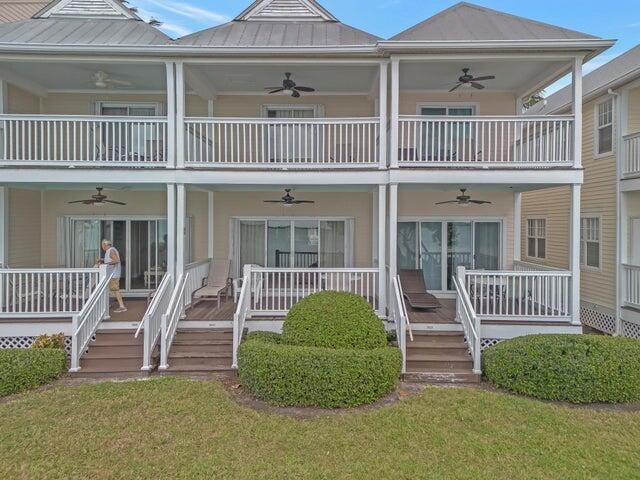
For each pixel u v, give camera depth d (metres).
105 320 9.04
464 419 6.07
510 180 9.07
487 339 8.86
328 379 6.42
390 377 6.82
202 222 12.00
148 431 5.65
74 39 9.60
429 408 6.43
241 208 12.05
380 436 5.56
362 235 12.06
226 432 5.64
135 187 10.30
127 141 9.55
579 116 8.94
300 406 6.48
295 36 10.12
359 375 6.49
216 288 10.80
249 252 12.12
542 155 9.62
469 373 7.73
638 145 10.68
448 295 11.86
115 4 11.23
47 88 11.50
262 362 6.67
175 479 4.60
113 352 8.36
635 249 11.30
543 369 6.85
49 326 8.73
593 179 12.62
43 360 7.37
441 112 11.84
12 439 5.41
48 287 11.09
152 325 8.23
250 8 11.22
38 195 11.59
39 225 11.62
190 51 8.88
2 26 10.35
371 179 9.27
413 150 10.02
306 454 5.11
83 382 7.54
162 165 9.22
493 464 4.93
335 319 7.41
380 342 7.52
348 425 5.87
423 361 8.05
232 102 11.86
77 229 11.91
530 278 10.56
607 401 6.68
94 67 9.77
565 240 13.95
